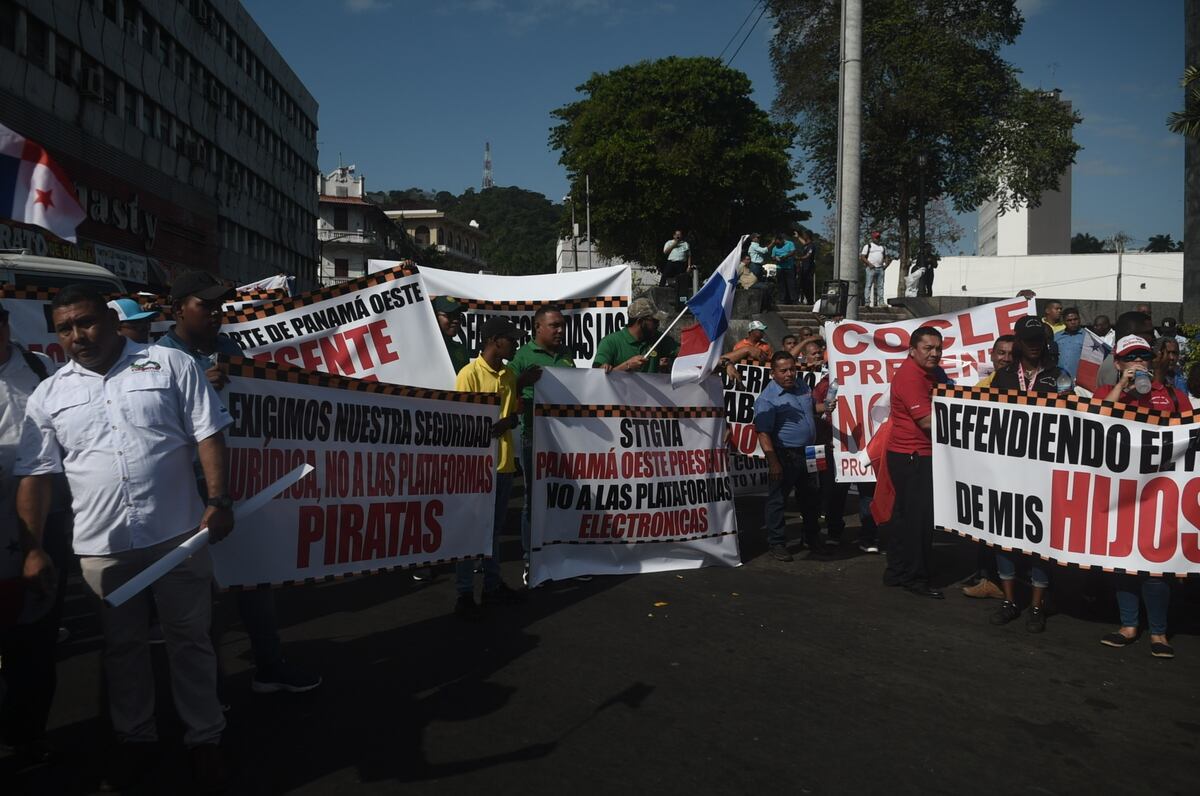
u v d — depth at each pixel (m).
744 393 8.94
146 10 29.23
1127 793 3.59
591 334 8.88
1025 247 84.88
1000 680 4.79
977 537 6.05
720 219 45.56
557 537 6.71
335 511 4.93
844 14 15.27
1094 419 5.53
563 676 4.75
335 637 5.39
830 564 7.46
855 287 15.45
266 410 4.66
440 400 5.45
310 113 55.34
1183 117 14.36
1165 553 5.26
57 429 3.44
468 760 3.78
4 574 3.62
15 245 19.69
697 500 7.27
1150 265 71.38
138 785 3.57
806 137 36.72
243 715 4.23
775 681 4.72
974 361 8.45
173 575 3.47
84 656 5.09
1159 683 4.79
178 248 31.75
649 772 3.69
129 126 27.58
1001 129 34.72
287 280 13.41
